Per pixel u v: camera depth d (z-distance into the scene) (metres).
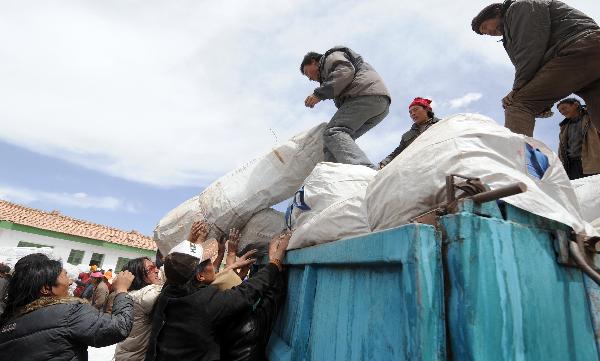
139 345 2.72
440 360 0.65
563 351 0.71
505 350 0.64
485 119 1.06
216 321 1.74
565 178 1.03
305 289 1.47
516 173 0.91
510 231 0.73
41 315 1.76
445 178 0.91
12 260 10.95
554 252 0.79
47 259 1.96
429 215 0.83
